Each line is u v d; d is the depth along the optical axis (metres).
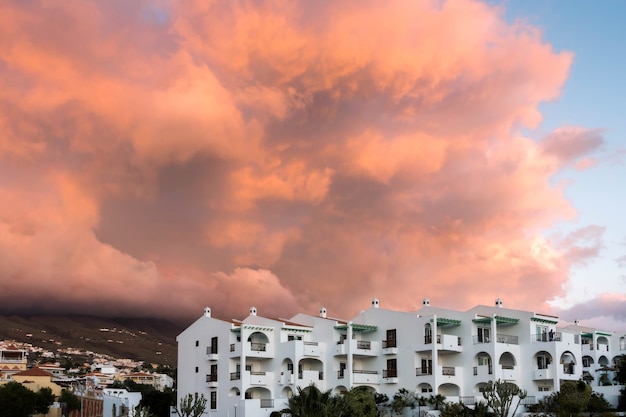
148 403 117.25
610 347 105.88
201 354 94.94
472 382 83.75
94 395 121.62
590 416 71.75
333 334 91.88
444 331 88.38
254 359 91.31
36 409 90.31
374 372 89.88
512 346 83.19
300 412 72.19
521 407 77.38
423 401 80.44
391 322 90.19
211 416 90.69
